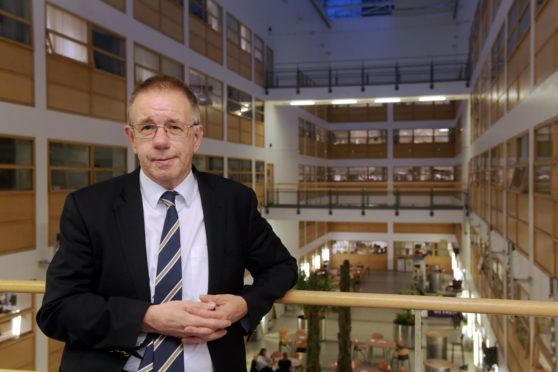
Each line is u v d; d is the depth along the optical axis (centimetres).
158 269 139
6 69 807
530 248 776
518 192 871
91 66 1023
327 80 2764
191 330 131
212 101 1650
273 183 2223
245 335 157
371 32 2731
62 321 130
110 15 1091
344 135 3170
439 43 2650
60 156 934
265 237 162
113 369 135
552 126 633
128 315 129
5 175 806
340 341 618
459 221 1858
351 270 2641
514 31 938
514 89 938
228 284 148
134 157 1173
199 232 147
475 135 1742
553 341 385
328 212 1925
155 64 1294
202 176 155
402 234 2962
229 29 1794
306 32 2550
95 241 138
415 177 3070
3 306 418
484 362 738
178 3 1420
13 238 821
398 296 166
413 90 1986
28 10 855
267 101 2138
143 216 143
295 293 168
